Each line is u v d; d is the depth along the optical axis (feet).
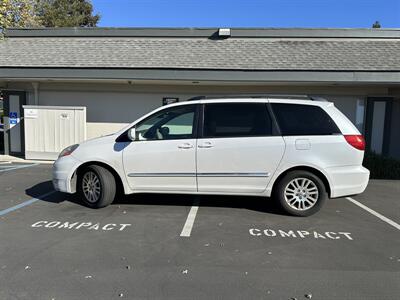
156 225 18.16
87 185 20.94
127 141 20.29
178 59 37.24
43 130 38.88
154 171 20.01
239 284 12.35
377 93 38.83
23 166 35.96
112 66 36.32
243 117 19.77
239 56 37.45
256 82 36.24
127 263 13.88
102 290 11.89
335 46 38.68
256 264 13.92
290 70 34.32
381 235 17.26
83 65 37.04
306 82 35.32
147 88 41.09
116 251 14.98
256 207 21.47
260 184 19.49
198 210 20.77
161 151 19.85
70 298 11.39
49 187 26.43
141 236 16.67
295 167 19.42
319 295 11.69
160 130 20.26
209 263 13.96
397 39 39.19
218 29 40.83
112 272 13.14
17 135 42.88
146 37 41.78
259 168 19.33
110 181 20.52
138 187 20.34
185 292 11.80
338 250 15.37
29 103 42.93
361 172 19.21
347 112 39.29
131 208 21.03
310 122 19.43
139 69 35.70
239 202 22.53
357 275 13.08
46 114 38.68
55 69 36.65
